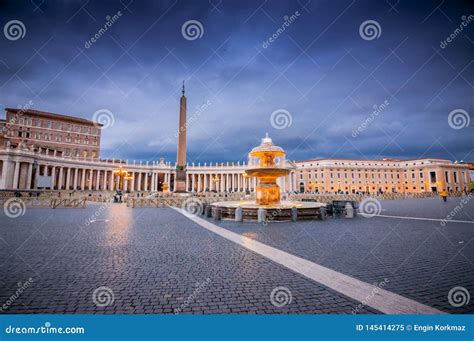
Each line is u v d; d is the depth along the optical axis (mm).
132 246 7367
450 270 5215
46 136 65500
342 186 76500
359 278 4777
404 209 21141
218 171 75375
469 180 78375
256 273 5035
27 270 5195
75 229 10438
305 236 8945
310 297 3984
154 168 73188
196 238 8594
